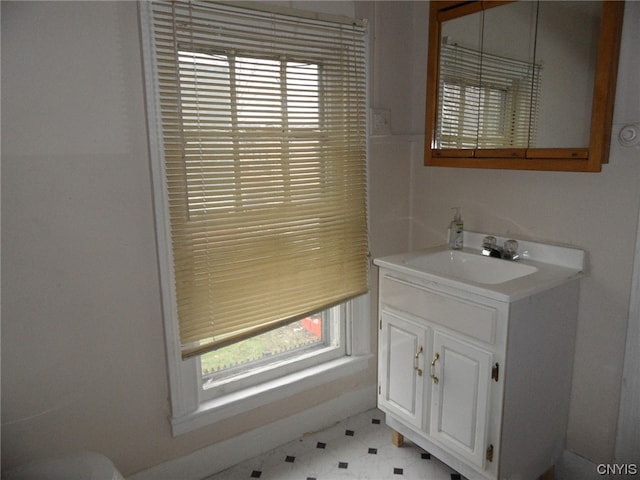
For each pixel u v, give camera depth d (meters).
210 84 1.52
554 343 1.62
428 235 2.24
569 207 1.68
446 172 2.11
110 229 1.48
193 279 1.59
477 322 1.49
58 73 1.33
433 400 1.70
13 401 1.40
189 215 1.56
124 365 1.58
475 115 1.86
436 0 1.93
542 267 1.70
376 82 2.05
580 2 1.50
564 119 1.58
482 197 1.97
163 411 1.69
